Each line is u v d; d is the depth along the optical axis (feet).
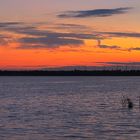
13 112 244.01
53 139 142.51
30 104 313.94
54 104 314.14
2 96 425.28
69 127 172.35
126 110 257.34
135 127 171.83
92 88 643.86
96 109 266.57
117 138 144.15
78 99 375.45
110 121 194.08
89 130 163.12
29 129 166.20
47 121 194.39
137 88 638.12
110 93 483.10
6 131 160.45
